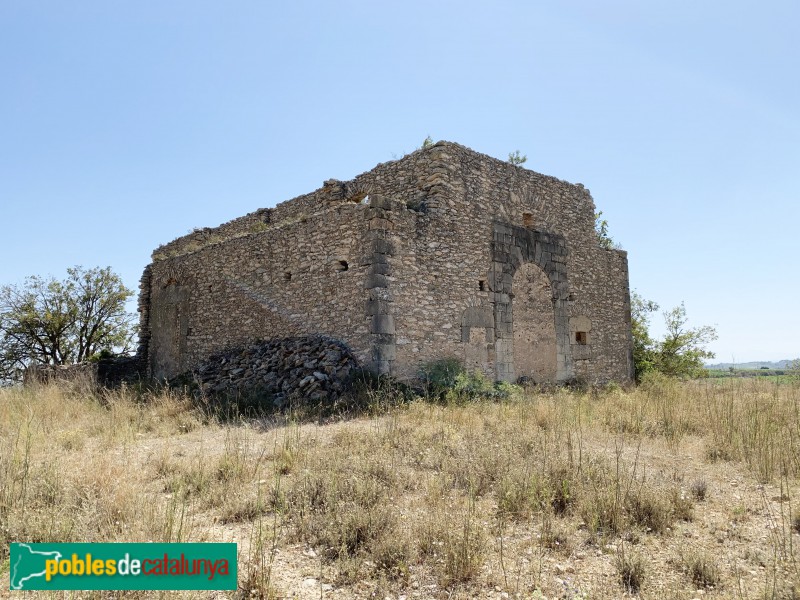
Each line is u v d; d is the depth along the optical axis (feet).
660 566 13.43
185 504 16.94
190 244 63.36
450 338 42.04
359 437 24.80
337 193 51.13
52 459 21.20
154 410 35.83
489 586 12.53
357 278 39.06
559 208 54.13
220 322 51.44
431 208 42.63
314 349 40.04
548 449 22.58
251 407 35.17
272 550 13.70
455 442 23.98
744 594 11.85
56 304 83.10
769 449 22.21
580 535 15.30
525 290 49.16
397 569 13.07
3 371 79.82
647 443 25.71
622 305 59.98
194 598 11.60
